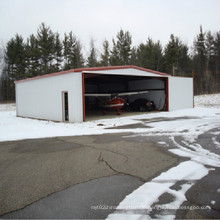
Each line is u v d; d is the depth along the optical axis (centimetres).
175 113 1559
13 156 536
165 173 390
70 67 3531
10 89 3669
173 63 3516
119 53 3747
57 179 377
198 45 3919
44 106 1435
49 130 959
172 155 502
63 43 3625
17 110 1781
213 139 662
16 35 3572
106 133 833
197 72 3791
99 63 3738
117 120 1248
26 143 696
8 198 310
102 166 439
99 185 347
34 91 1534
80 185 349
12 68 3641
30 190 335
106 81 2414
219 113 1488
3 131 955
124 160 475
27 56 3522
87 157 506
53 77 1330
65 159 496
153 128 915
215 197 298
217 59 3959
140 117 1380
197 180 356
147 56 3744
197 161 453
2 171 424
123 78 2031
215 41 4012
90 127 1005
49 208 280
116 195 312
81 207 280
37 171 420
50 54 3459
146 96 2038
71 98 1202
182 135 738
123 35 3728
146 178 370
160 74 1666
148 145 605
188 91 1933
